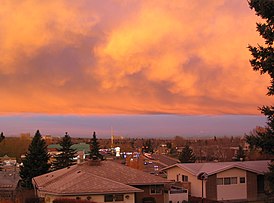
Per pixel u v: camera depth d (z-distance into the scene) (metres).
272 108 22.41
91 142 86.50
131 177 35.56
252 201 36.34
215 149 114.69
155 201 34.91
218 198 37.12
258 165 40.62
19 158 106.44
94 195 30.14
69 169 38.81
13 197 40.19
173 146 151.12
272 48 21.88
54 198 30.84
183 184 39.06
